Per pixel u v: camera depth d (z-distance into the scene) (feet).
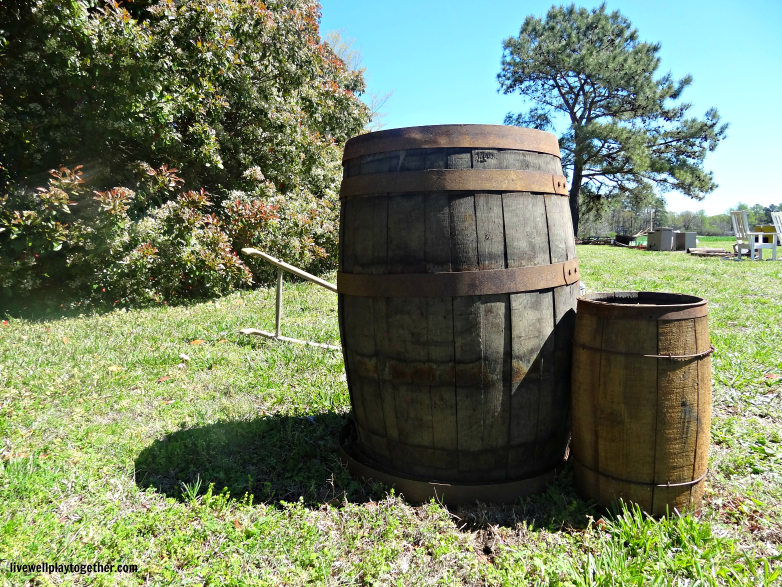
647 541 6.99
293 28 39.88
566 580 6.50
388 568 6.79
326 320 22.38
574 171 100.53
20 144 26.20
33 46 25.27
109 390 13.32
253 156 37.22
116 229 25.43
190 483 8.89
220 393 13.39
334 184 44.01
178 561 6.84
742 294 27.94
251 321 21.80
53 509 7.84
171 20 28.22
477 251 7.73
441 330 7.82
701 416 7.42
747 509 8.02
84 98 26.94
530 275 7.91
